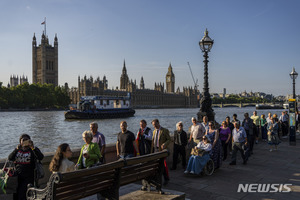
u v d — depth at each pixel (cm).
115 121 8606
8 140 4359
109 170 589
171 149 1353
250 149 1636
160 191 727
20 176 689
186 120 9562
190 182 1005
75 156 934
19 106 16725
